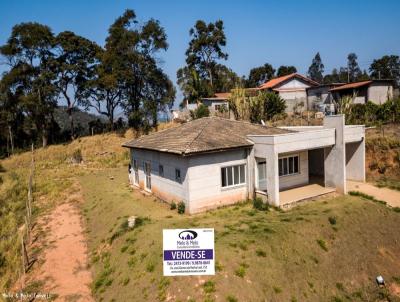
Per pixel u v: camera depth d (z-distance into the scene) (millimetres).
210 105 53969
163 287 11133
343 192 21109
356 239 15594
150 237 14547
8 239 17812
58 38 50375
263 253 12633
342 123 20766
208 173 18219
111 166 39781
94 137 53156
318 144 20391
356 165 24656
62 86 52969
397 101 33688
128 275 12578
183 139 19547
